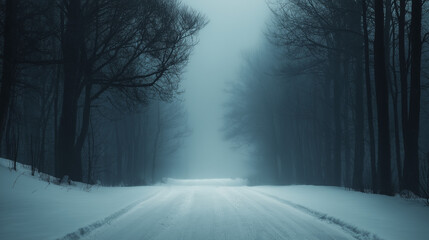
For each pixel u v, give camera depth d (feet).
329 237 30.96
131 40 89.71
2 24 72.49
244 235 31.99
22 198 48.26
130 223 37.52
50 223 34.73
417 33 69.87
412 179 69.10
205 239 30.55
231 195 69.10
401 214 41.73
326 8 94.02
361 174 104.06
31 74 116.67
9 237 28.68
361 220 37.35
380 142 70.59
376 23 70.18
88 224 34.17
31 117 134.31
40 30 82.84
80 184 75.20
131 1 84.53
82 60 86.99
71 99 83.15
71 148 83.46
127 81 91.04
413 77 70.13
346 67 116.78
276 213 44.65
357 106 105.50
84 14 86.28
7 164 64.49
